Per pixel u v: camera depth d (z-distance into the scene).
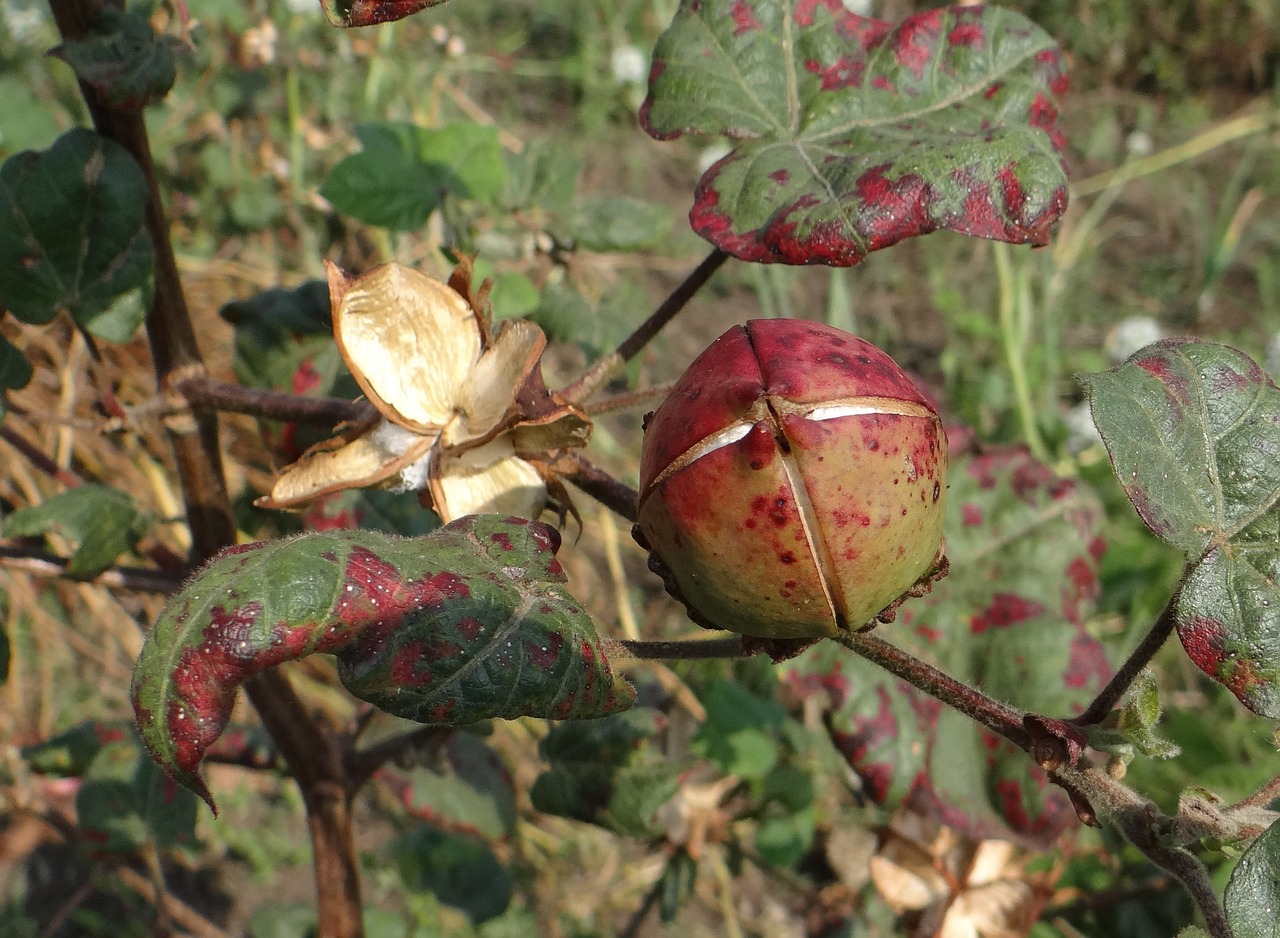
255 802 0.47
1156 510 0.16
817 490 0.14
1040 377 0.57
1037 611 0.29
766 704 0.35
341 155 0.56
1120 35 0.79
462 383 0.18
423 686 0.13
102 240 0.20
